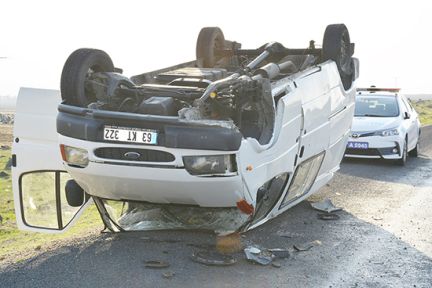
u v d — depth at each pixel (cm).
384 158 1284
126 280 522
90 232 717
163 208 695
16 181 664
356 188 1002
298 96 682
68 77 618
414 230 723
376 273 559
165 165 558
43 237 1089
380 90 1516
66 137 595
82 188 639
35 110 652
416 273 561
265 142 617
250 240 657
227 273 545
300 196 771
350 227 732
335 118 818
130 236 668
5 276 544
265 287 512
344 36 865
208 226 666
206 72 704
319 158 788
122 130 565
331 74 801
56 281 524
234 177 561
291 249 632
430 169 1262
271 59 916
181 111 559
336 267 574
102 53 651
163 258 584
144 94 636
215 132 543
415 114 1528
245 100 632
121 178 579
